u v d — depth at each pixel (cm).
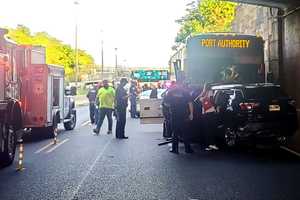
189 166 1138
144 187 901
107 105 1944
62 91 1981
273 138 1327
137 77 4441
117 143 1625
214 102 1423
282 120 1320
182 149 1474
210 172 1053
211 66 1738
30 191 873
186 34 3622
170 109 1371
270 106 1316
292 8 1727
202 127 1467
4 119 1141
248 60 1745
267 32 2080
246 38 1748
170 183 937
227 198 802
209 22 3164
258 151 1395
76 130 2156
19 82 1441
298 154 1322
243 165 1145
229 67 1736
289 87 1798
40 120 1681
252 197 809
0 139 1127
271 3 1762
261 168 1099
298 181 944
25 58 1627
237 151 1402
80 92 6425
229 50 1741
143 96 2609
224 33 1758
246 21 2595
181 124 1362
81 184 935
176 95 1359
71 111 2156
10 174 1049
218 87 1448
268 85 1359
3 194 848
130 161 1225
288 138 1512
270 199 793
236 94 1355
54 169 1111
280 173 1033
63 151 1427
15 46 1304
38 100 1681
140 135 1903
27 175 1037
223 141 1423
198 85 1641
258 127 1304
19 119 1252
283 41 1866
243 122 1316
